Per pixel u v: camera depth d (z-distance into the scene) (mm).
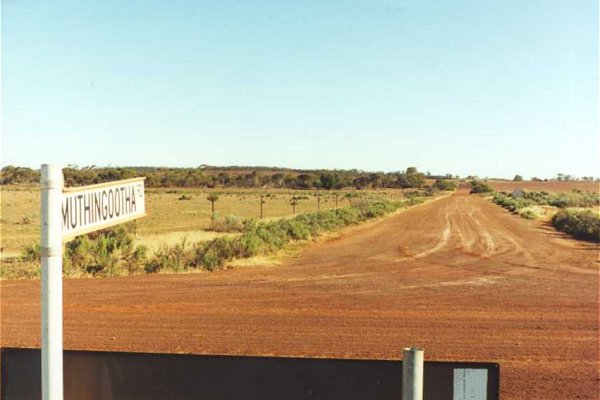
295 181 191625
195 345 13500
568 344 13945
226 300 18969
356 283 22703
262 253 31781
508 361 12516
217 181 189750
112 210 4746
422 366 4227
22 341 13484
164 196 122625
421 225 57188
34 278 23016
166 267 25984
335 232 48281
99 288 20969
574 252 34812
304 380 4539
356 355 12836
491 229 52500
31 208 76062
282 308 17797
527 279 24141
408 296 20031
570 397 10312
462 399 4375
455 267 27750
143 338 14086
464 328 15445
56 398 4238
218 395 4609
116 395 4664
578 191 186625
